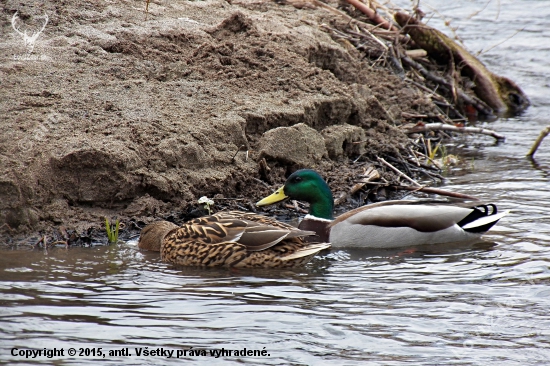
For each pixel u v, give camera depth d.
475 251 12.57
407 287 10.84
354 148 16.84
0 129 13.46
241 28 18.41
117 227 12.59
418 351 8.89
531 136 20.30
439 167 17.22
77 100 14.66
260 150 15.23
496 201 14.95
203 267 11.79
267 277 11.28
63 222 12.75
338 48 19.72
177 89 15.92
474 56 24.66
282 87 16.97
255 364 8.51
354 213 13.28
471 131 19.52
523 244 12.70
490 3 31.69
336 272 11.59
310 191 13.38
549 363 8.66
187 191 13.87
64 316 9.51
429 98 20.91
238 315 9.72
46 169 12.95
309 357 8.72
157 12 18.47
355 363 8.61
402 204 13.34
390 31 22.52
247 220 12.17
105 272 11.26
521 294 10.54
